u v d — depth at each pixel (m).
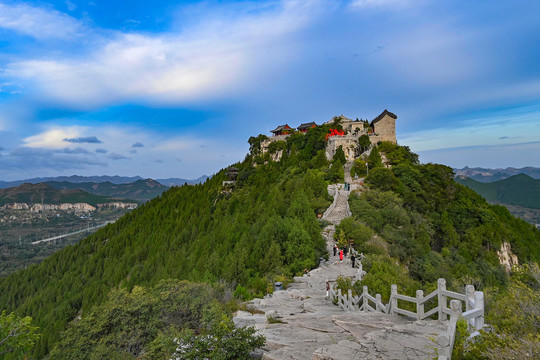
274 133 145.75
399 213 60.97
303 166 97.81
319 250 40.91
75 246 122.81
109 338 15.66
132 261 92.69
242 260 39.81
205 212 99.25
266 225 48.28
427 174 85.38
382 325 13.62
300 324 14.70
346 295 19.97
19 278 114.00
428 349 10.10
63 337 16.62
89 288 85.81
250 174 114.75
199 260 57.38
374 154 91.19
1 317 15.17
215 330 11.30
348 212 59.03
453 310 10.16
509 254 72.00
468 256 64.38
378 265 29.28
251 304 21.61
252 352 11.80
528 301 11.52
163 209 117.31
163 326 16.41
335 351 10.27
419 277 51.28
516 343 8.74
